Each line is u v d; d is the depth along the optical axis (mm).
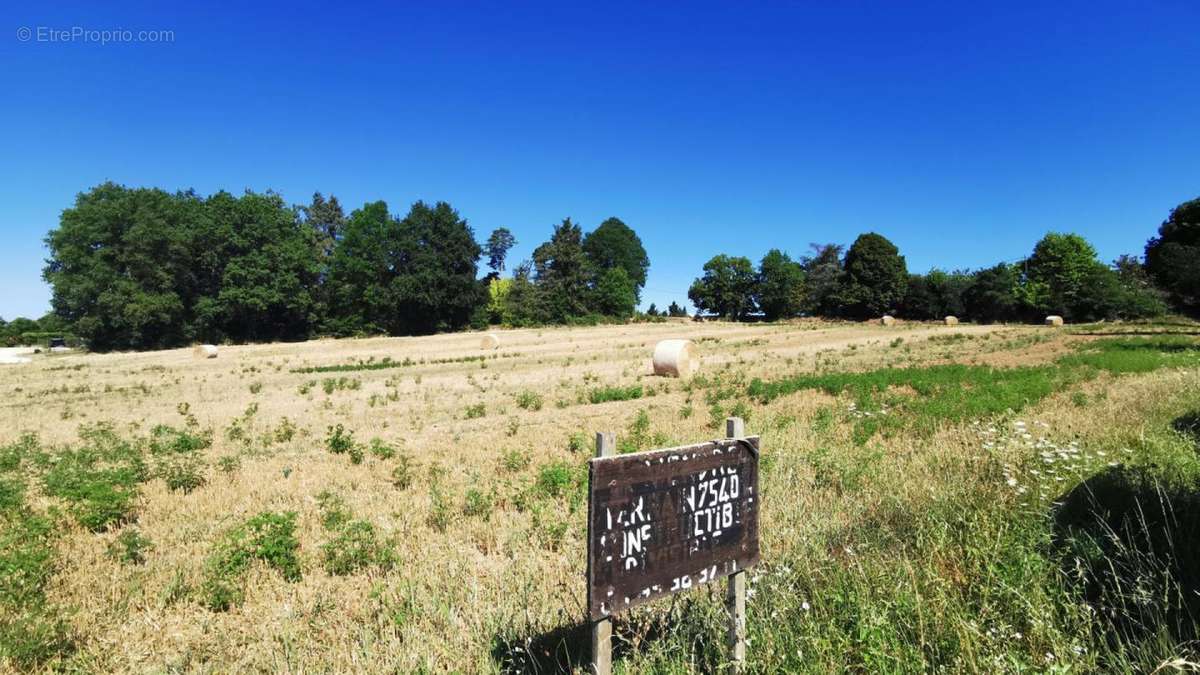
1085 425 9992
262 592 5891
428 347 48719
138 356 49000
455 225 79062
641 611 4848
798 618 4328
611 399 19625
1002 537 5125
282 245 72062
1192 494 5695
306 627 5137
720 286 100812
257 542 6719
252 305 68938
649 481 3568
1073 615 3926
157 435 15320
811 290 96875
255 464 11766
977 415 12000
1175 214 63719
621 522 3439
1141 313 59062
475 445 12664
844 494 7418
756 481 4176
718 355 36250
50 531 7551
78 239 65812
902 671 3629
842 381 18938
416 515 8000
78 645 5008
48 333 84688
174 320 67750
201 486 10164
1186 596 4113
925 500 6527
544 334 60844
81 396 25562
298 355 44156
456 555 6480
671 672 3895
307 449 13281
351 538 6750
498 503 8508
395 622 4980
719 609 4535
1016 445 7637
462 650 4516
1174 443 7668
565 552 6344
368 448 12930
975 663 3635
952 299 74062
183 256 67375
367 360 39156
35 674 4664
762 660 3947
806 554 5492
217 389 26422
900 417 12664
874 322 71875
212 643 5000
